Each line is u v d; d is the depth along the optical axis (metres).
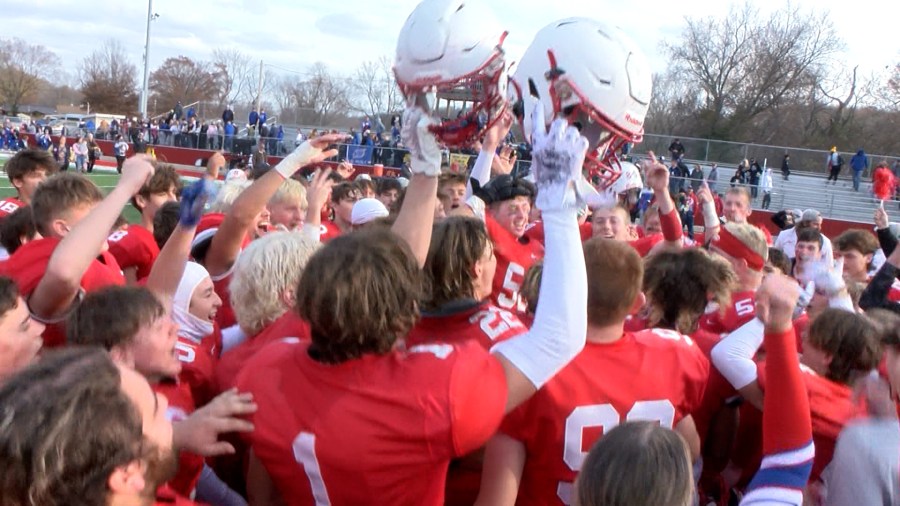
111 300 2.00
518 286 3.66
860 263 5.42
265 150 33.72
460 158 10.16
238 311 2.50
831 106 54.41
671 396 2.07
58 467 1.16
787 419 1.82
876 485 1.93
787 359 1.83
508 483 1.97
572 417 1.96
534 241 3.98
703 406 2.61
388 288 1.63
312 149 3.14
